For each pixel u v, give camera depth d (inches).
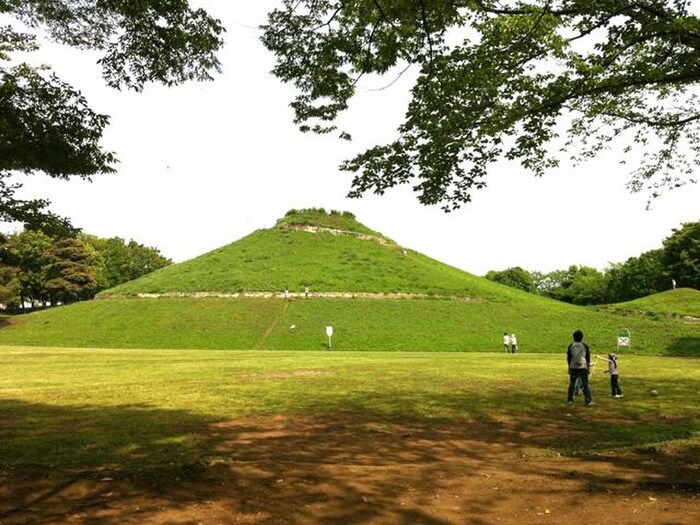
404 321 1903.3
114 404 506.0
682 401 520.1
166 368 869.8
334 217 3171.8
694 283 2655.0
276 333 1790.1
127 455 310.3
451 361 1040.2
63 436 362.9
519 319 1926.7
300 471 271.7
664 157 427.2
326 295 2158.0
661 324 1723.7
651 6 296.2
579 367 513.3
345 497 229.3
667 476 257.6
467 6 285.7
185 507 215.3
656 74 320.2
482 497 229.3
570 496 228.5
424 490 239.8
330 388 622.8
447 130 322.0
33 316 2167.8
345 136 357.7
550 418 441.4
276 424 414.9
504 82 318.3
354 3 287.9
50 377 740.0
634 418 436.5
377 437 371.2
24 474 261.9
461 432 388.5
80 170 330.6
